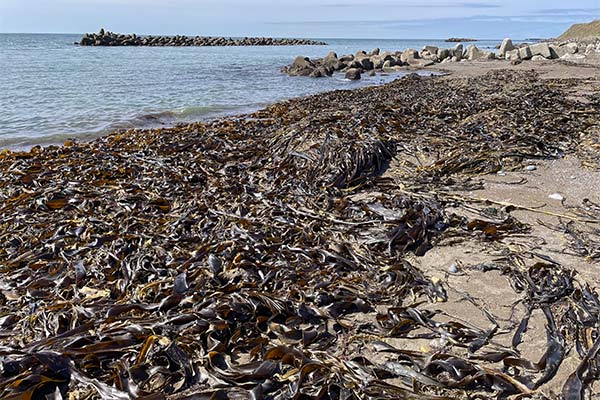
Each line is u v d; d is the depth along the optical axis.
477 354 2.94
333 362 2.77
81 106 14.73
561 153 7.32
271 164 7.39
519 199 5.50
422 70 31.34
